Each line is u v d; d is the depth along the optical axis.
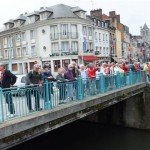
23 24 44.81
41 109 7.94
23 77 14.38
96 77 11.18
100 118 17.61
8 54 47.22
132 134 15.45
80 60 40.81
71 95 9.36
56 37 40.38
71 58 40.00
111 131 16.11
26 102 7.45
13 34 45.97
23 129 6.77
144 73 16.28
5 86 7.48
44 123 7.49
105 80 11.98
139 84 15.21
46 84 8.12
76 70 10.58
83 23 41.78
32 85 7.61
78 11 41.59
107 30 50.44
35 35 42.50
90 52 43.28
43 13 41.38
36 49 42.62
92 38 44.53
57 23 40.06
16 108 7.17
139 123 16.12
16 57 45.84
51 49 40.94
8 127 6.36
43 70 9.34
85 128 16.95
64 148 13.12
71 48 40.41
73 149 13.07
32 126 7.05
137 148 13.24
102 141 14.27
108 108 17.16
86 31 42.94
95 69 11.56
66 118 8.46
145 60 79.31
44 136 15.17
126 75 14.48
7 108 6.96
